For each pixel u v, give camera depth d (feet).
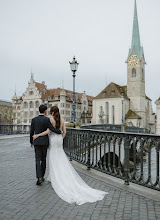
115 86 291.17
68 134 34.04
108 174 21.56
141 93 289.94
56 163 17.75
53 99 303.27
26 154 37.11
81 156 28.71
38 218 11.97
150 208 13.32
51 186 17.93
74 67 51.34
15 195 15.65
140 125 280.51
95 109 287.69
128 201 14.49
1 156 34.81
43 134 18.62
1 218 11.91
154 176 53.78
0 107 300.40
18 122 317.42
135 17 299.17
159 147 15.42
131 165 67.31
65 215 12.39
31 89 309.01
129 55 294.46
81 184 17.46
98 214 12.52
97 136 23.13
